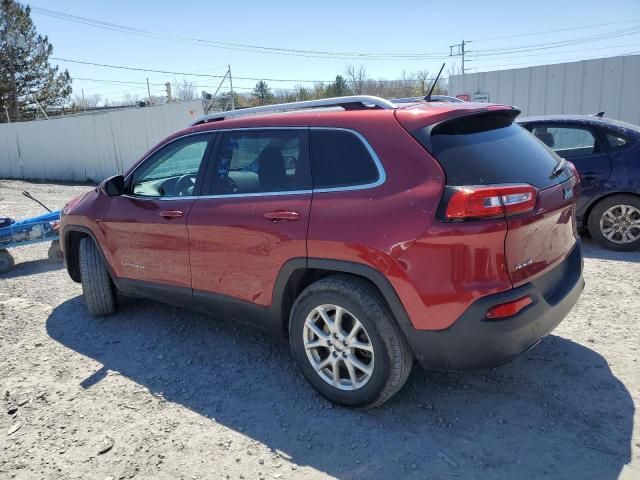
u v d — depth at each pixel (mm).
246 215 3455
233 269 3600
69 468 2840
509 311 2719
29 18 36031
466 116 3064
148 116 18078
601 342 3908
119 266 4520
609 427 2936
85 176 20781
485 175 2803
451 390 3391
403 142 2930
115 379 3777
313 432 3047
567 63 11094
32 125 22047
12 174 23938
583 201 6379
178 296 4109
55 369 3965
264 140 3539
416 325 2828
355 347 3094
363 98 3291
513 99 11969
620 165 6137
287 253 3240
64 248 5129
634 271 5492
